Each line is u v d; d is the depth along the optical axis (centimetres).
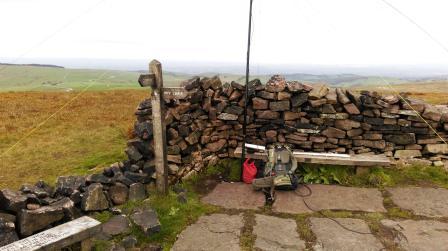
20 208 465
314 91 838
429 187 756
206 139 832
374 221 604
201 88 809
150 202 635
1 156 966
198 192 733
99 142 1133
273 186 708
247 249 515
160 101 625
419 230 571
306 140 859
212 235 555
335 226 587
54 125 1389
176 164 734
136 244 522
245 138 820
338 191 738
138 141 688
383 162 776
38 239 426
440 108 902
